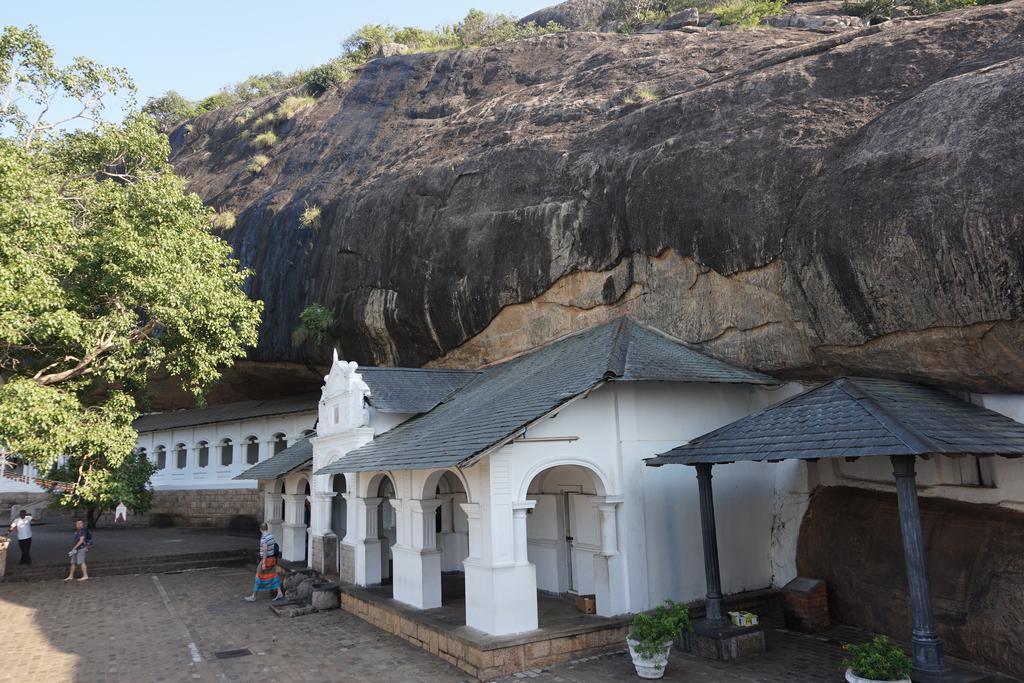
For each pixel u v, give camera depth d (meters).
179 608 15.50
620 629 10.59
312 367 26.27
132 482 20.58
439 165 20.75
